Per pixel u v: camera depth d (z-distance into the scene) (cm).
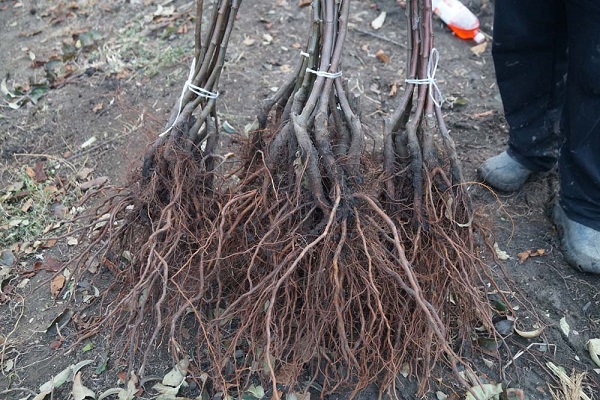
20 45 332
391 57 309
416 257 164
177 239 162
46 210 233
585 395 169
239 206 164
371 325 152
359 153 158
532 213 227
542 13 189
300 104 163
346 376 164
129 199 179
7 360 182
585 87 179
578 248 201
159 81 295
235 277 173
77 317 191
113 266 192
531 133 217
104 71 304
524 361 179
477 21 316
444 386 171
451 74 298
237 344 176
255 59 305
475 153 254
